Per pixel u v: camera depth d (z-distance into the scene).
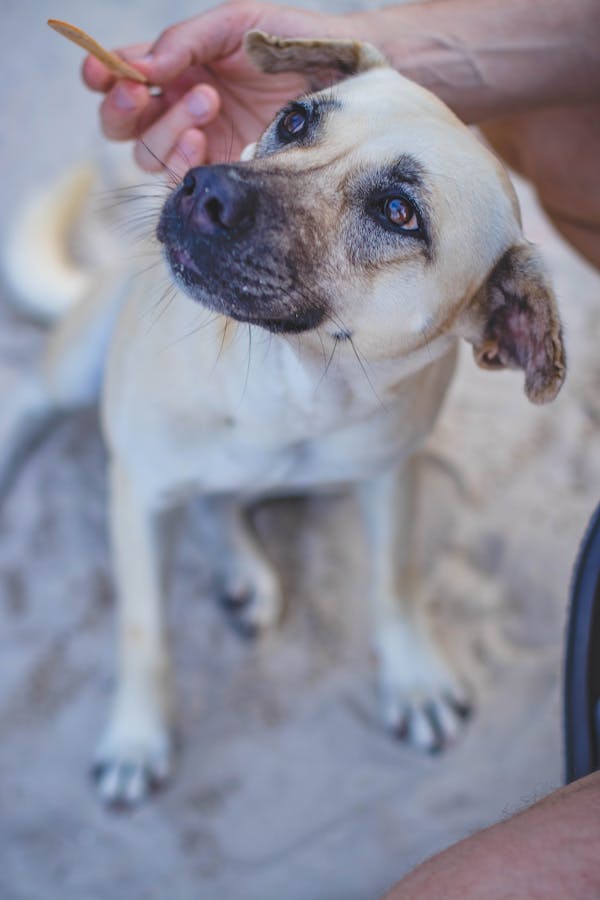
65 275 1.00
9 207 1.14
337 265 0.62
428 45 0.73
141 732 0.86
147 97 0.70
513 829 0.54
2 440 0.99
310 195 0.61
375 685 0.92
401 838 0.86
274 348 0.66
